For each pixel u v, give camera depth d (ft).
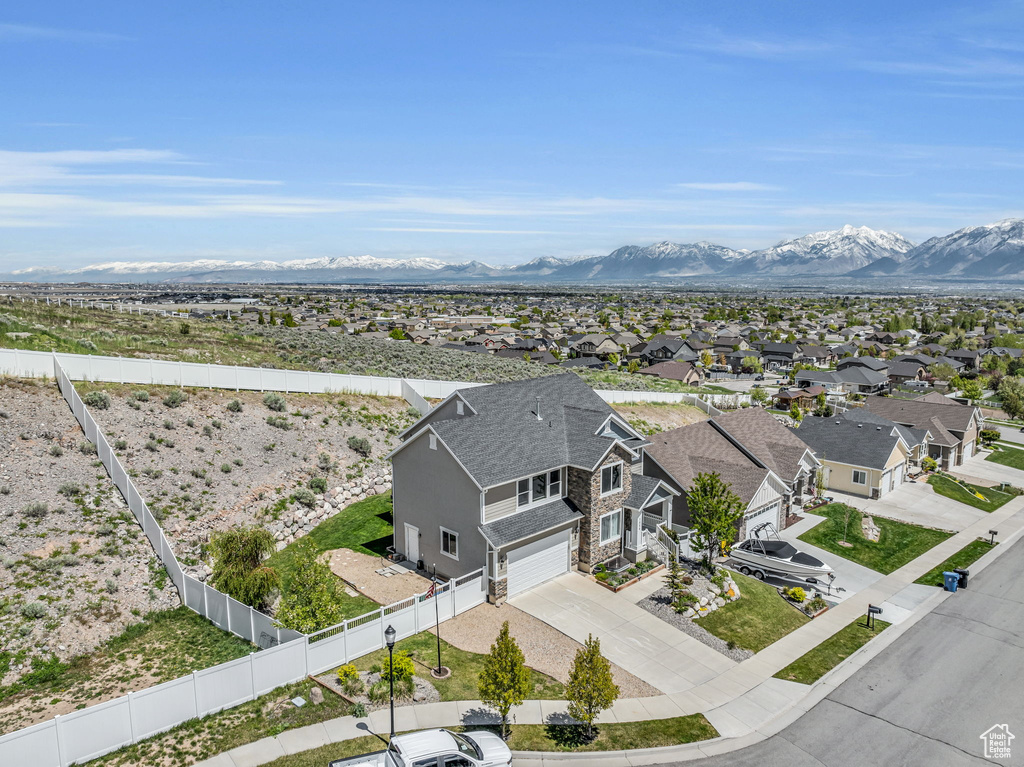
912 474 167.73
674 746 59.72
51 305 204.95
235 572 75.05
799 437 164.96
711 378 381.81
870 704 68.23
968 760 59.41
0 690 59.93
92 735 52.34
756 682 71.26
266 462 112.27
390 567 93.35
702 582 92.94
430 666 69.31
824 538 121.60
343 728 58.18
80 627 69.36
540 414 101.91
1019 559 113.50
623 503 98.17
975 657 78.89
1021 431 236.63
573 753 57.88
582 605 84.38
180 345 162.20
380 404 147.13
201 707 58.34
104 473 92.38
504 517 86.07
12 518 80.07
